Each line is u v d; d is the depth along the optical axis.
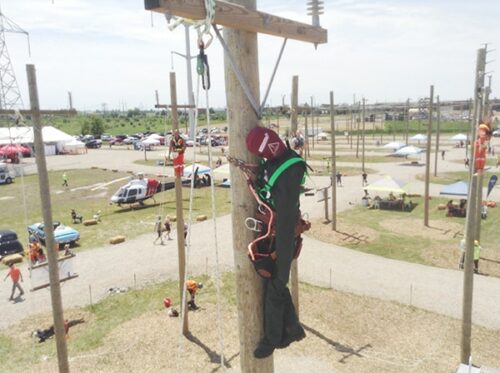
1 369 13.02
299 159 3.07
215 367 12.75
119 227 29.83
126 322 15.86
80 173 55.53
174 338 14.44
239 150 3.32
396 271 20.61
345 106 100.88
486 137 11.84
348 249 23.89
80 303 17.62
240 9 2.99
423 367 12.88
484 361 13.16
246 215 3.38
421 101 69.06
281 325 3.33
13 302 17.86
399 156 64.44
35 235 26.19
